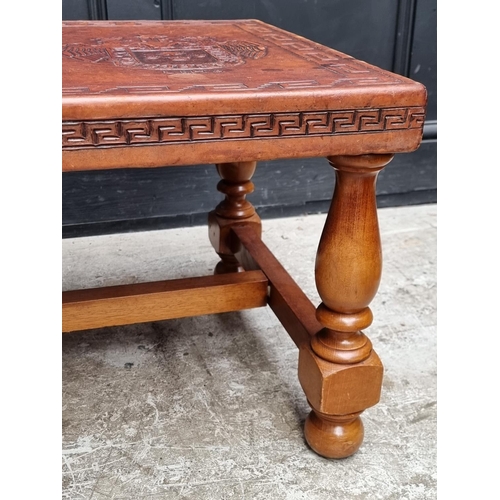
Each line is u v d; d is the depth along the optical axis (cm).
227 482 87
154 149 66
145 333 121
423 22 164
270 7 152
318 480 88
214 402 102
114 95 63
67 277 138
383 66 167
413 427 98
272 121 68
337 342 85
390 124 72
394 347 118
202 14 148
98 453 91
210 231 132
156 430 96
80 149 64
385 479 88
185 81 70
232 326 125
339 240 79
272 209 174
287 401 103
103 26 109
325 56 89
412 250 158
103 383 106
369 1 158
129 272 142
